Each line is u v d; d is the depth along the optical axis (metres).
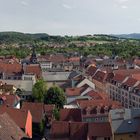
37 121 108.81
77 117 110.19
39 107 112.56
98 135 89.81
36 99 143.38
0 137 59.69
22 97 155.12
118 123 98.62
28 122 95.31
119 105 130.25
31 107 112.38
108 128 91.19
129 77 176.50
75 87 168.50
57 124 90.75
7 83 165.12
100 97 146.75
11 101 114.50
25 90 160.25
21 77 195.88
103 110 126.56
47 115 121.12
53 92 139.75
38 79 187.50
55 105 134.12
